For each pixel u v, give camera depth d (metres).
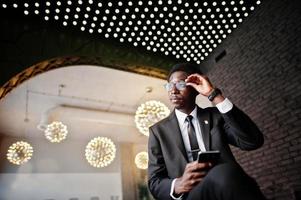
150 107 5.45
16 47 4.18
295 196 3.60
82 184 10.64
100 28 4.77
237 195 0.86
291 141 3.77
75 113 7.99
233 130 1.35
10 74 3.99
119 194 10.98
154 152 1.58
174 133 1.58
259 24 4.55
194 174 1.11
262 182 4.23
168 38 5.16
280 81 4.03
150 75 5.57
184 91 1.59
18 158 7.56
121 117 8.55
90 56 4.73
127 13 4.57
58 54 4.46
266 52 4.34
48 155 10.59
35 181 9.95
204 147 1.47
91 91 7.59
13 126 9.33
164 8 4.56
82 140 11.38
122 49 5.08
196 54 5.67
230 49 5.19
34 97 7.53
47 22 4.50
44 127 7.71
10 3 4.12
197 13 4.77
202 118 1.57
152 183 1.44
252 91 4.55
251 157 4.49
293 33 3.89
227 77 5.19
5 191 9.36
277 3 4.24
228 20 4.98
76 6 4.34
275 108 4.09
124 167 11.30
